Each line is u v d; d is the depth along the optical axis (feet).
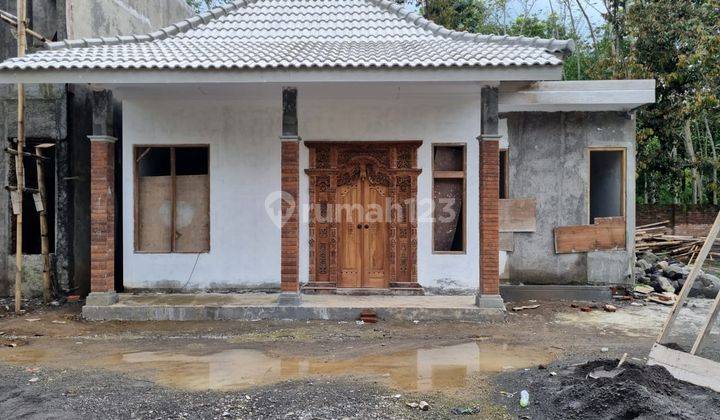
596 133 31.53
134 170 30.58
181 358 20.07
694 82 55.31
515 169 31.53
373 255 30.55
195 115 30.63
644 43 56.44
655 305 29.89
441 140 30.35
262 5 34.91
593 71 61.98
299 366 19.01
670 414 13.48
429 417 14.46
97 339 22.99
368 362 19.52
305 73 24.47
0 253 30.63
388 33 32.19
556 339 22.86
